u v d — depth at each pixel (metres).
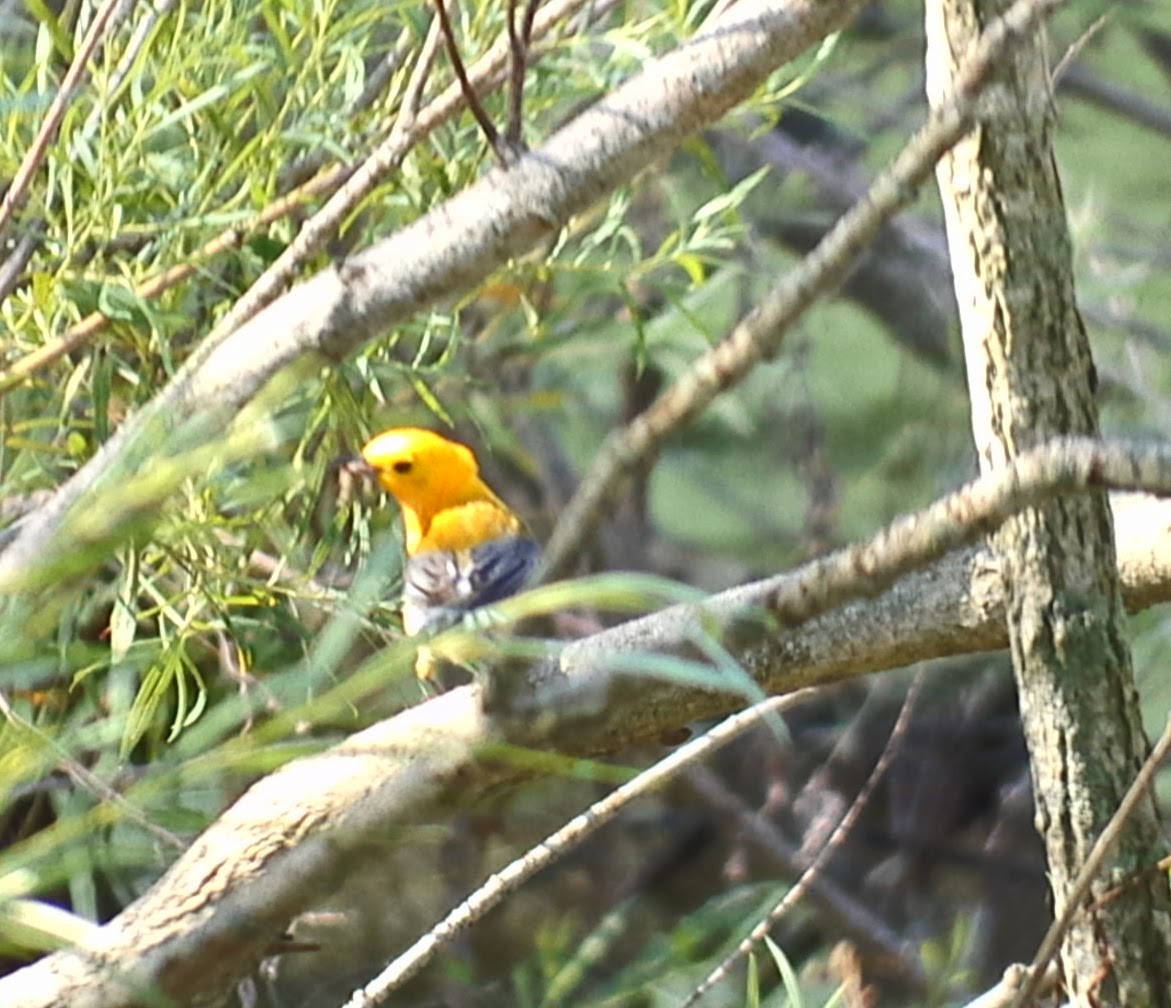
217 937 4.68
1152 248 13.41
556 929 10.71
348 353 4.34
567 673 4.17
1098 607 4.81
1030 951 12.55
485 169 6.31
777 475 13.73
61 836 3.36
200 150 6.21
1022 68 4.63
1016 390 4.73
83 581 3.94
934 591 4.91
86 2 6.04
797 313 3.21
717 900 9.84
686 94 4.27
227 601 5.93
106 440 5.77
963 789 12.96
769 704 3.87
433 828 4.73
